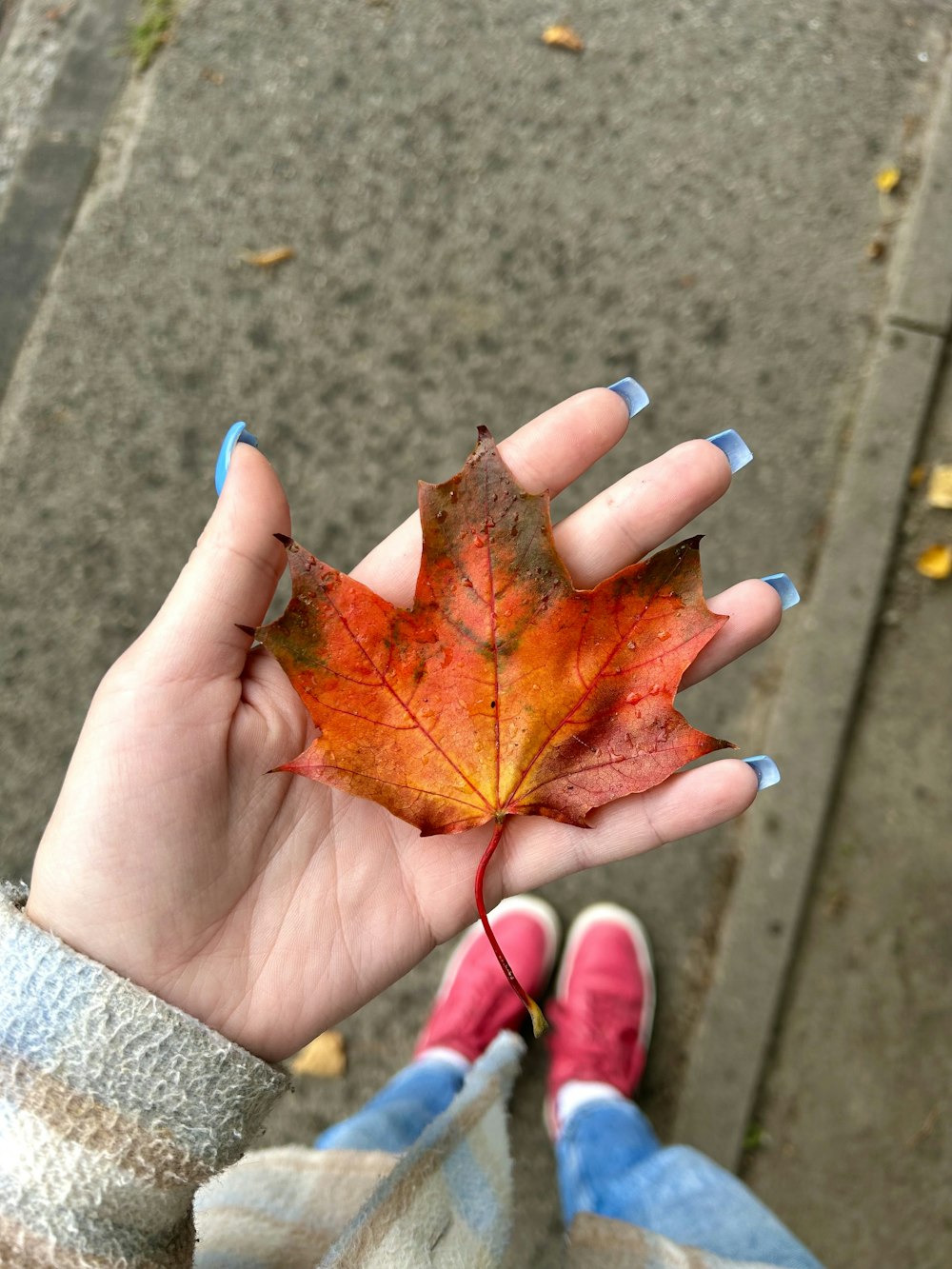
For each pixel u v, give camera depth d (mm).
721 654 252
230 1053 203
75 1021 193
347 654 212
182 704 208
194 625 208
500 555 214
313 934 225
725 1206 281
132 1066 194
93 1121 190
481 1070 288
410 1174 224
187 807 207
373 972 234
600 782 221
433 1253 215
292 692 228
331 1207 254
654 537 254
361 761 213
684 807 239
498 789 220
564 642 219
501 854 240
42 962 194
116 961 205
